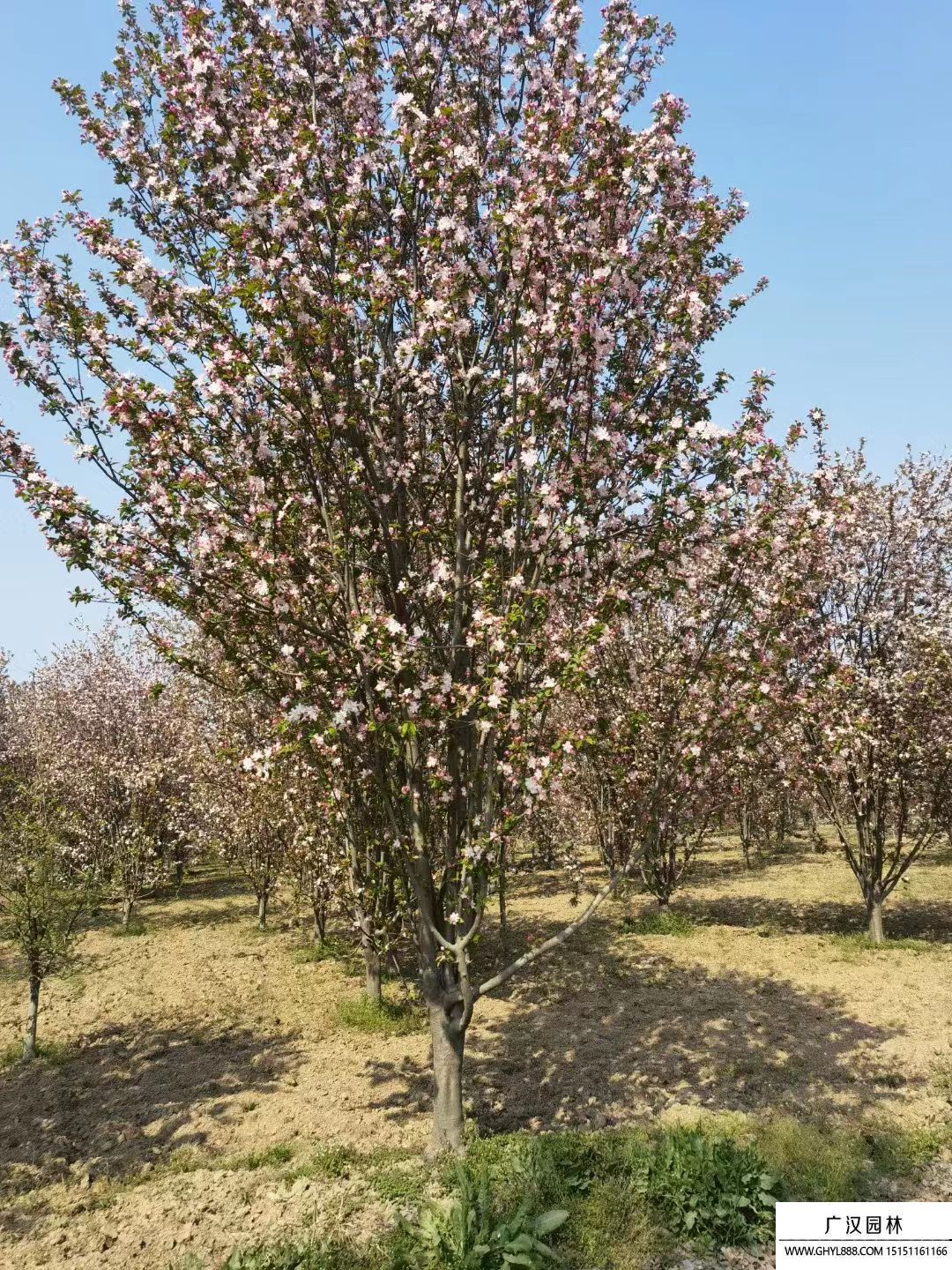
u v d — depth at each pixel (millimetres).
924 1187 5738
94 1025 10516
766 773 14016
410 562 7027
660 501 6234
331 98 6883
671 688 9008
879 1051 8398
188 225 6785
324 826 10273
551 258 6109
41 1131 7621
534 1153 5871
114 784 18328
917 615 12898
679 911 15375
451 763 6750
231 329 5859
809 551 7199
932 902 15891
